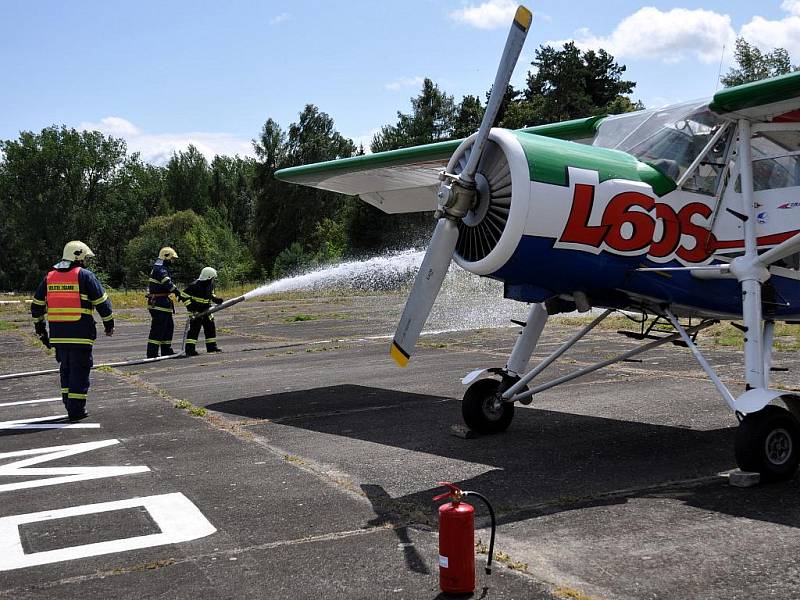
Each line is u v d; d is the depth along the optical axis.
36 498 4.91
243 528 4.19
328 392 9.01
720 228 5.81
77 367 7.68
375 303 29.34
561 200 5.13
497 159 5.27
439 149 8.22
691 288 5.84
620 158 5.59
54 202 80.06
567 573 3.42
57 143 80.94
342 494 4.81
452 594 3.21
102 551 3.88
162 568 3.63
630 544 3.77
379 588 3.32
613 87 58.78
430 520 4.25
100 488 5.11
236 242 63.53
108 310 7.80
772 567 3.43
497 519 4.24
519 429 6.73
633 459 5.57
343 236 53.34
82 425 7.38
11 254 88.69
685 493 4.68
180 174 98.31
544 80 56.62
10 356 14.68
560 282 5.48
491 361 11.48
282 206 65.62
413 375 10.27
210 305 13.90
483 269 5.25
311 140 67.88
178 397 8.91
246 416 7.61
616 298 5.86
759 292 5.40
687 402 7.73
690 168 5.63
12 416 8.06
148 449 6.25
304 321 21.25
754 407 4.75
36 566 3.71
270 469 5.49
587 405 7.73
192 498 4.80
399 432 6.70
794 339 12.66
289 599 3.23
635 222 5.42
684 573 3.38
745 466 4.84
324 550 3.81
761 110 5.52
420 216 47.47
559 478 5.09
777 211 5.75
